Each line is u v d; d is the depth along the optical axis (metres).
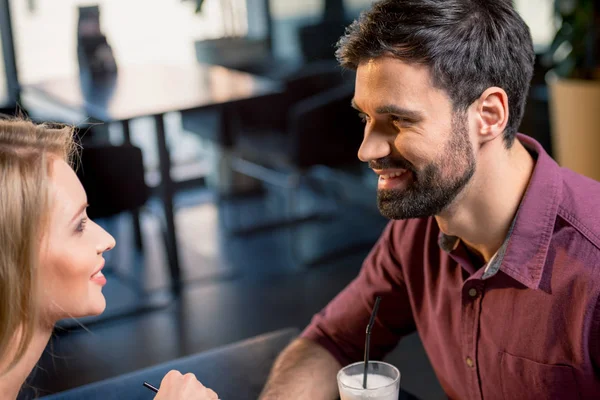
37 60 4.85
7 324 1.09
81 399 1.43
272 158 4.01
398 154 1.24
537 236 1.29
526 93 1.29
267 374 1.51
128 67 4.64
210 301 3.60
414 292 1.54
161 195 3.74
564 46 4.06
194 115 4.43
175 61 5.04
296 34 4.90
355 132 3.94
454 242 1.40
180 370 1.52
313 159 3.89
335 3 4.76
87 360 3.12
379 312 1.62
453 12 1.19
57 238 1.14
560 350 1.31
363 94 1.22
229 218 4.59
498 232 1.33
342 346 1.61
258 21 4.95
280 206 4.73
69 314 1.17
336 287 3.67
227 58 5.01
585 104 3.67
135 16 4.91
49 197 1.12
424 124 1.20
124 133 3.75
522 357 1.36
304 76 4.37
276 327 3.33
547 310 1.31
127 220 4.68
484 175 1.29
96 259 1.19
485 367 1.42
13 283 1.08
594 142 3.70
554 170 1.32
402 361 2.95
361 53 1.21
